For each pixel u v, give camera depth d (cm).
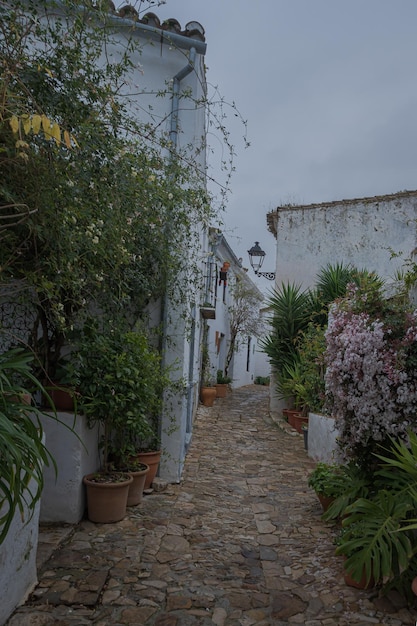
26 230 307
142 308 550
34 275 311
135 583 323
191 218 555
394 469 384
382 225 1151
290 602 307
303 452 785
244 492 551
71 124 334
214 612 293
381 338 376
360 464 407
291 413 1005
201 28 586
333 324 435
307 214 1234
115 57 543
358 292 426
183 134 582
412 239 1115
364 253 1165
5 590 266
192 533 417
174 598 307
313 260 1219
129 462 498
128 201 406
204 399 1334
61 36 361
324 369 797
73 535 396
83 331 441
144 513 459
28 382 416
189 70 563
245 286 1919
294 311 1124
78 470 418
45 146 283
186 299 587
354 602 307
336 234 1198
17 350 258
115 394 434
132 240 433
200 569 349
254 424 1061
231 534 420
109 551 368
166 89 575
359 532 327
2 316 414
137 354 469
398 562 308
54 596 298
